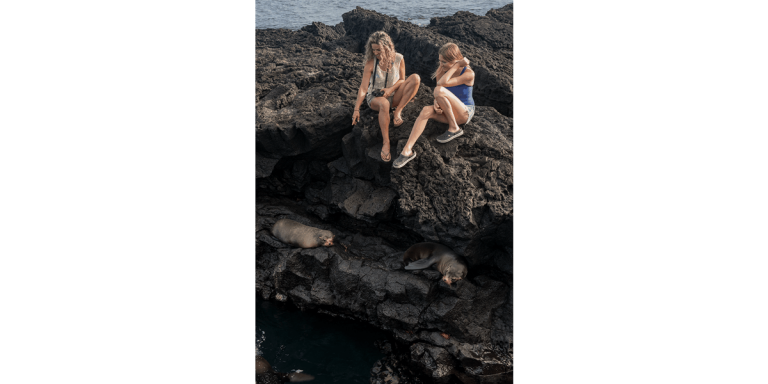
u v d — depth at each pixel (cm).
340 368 483
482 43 1030
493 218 464
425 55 909
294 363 488
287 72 710
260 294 585
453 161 504
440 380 477
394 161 504
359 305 539
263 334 526
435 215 490
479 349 490
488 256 523
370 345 514
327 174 621
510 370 477
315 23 1258
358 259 550
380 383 467
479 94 770
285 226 575
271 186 651
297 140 579
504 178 480
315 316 555
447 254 498
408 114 534
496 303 511
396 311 513
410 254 527
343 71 692
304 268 563
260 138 574
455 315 495
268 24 1942
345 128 572
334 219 610
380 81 502
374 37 482
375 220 554
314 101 606
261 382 448
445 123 521
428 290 500
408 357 498
